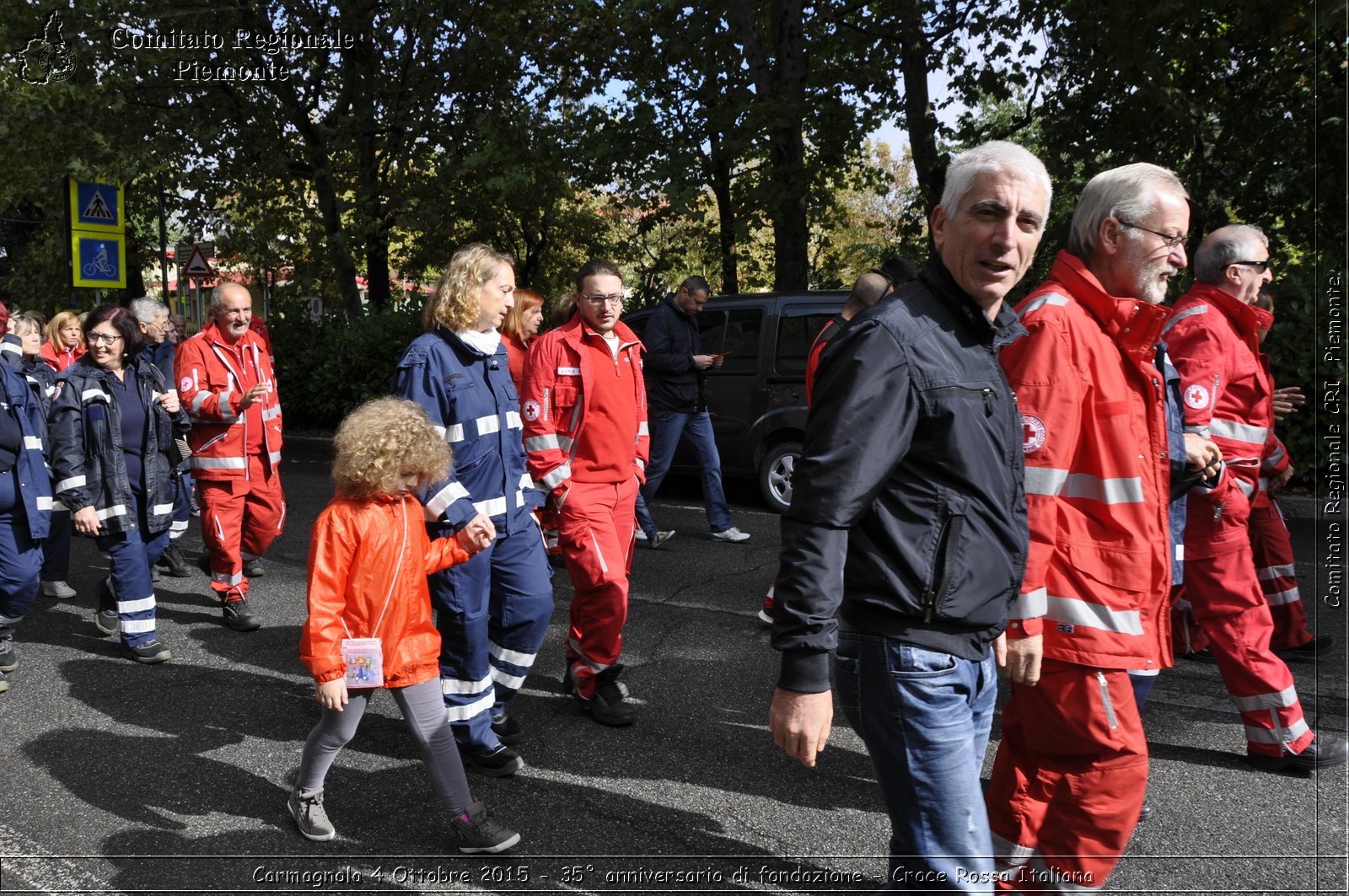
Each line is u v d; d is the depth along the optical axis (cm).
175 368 625
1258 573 506
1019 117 1230
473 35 1521
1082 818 251
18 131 1562
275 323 1714
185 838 328
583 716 438
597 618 423
